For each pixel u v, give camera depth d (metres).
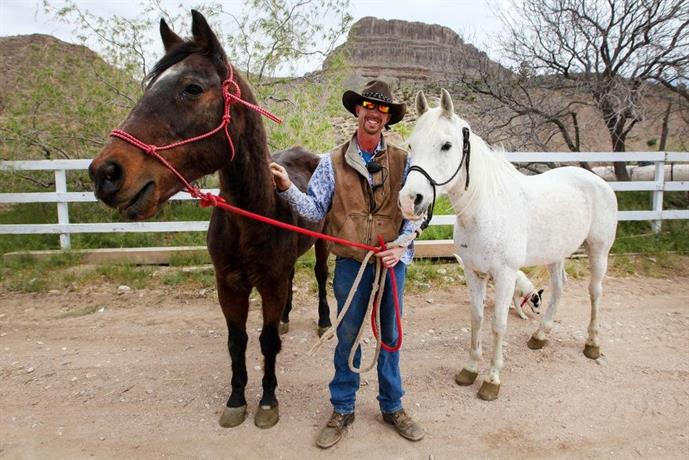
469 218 2.86
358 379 2.57
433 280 5.17
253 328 3.98
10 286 4.72
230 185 2.23
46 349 3.53
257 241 2.38
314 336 3.87
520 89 8.55
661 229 6.58
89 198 5.51
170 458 2.37
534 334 3.68
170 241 6.13
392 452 2.43
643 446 2.49
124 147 1.74
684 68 7.15
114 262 5.29
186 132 1.87
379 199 2.24
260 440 2.52
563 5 7.79
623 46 7.44
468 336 3.90
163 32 2.15
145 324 4.02
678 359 3.50
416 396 2.97
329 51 7.46
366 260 2.21
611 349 3.66
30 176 7.00
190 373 3.22
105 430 2.58
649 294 4.89
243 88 2.14
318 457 2.39
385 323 2.47
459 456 2.41
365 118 2.14
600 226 3.55
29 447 2.43
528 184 3.27
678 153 6.26
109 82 6.90
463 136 2.58
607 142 8.82
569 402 2.91
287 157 3.51
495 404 2.89
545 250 3.27
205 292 4.73
